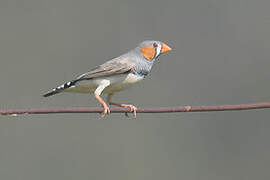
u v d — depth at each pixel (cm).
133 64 851
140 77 866
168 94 1405
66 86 816
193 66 1441
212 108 695
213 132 1359
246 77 1420
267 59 1427
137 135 1370
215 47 1454
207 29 1471
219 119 1364
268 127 1342
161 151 1353
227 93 1409
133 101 1396
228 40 1465
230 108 686
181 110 697
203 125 1370
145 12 1492
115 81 836
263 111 1359
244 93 1403
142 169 1330
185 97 1400
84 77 815
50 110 663
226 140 1348
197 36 1476
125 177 1320
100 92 816
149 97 1408
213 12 1481
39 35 1515
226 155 1337
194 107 702
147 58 874
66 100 1381
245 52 1451
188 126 1377
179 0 1482
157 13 1489
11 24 1521
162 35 1471
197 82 1420
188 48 1460
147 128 1383
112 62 844
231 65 1443
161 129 1379
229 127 1355
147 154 1346
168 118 1388
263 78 1413
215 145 1350
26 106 1405
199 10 1493
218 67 1436
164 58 1436
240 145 1337
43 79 1465
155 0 1491
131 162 1335
